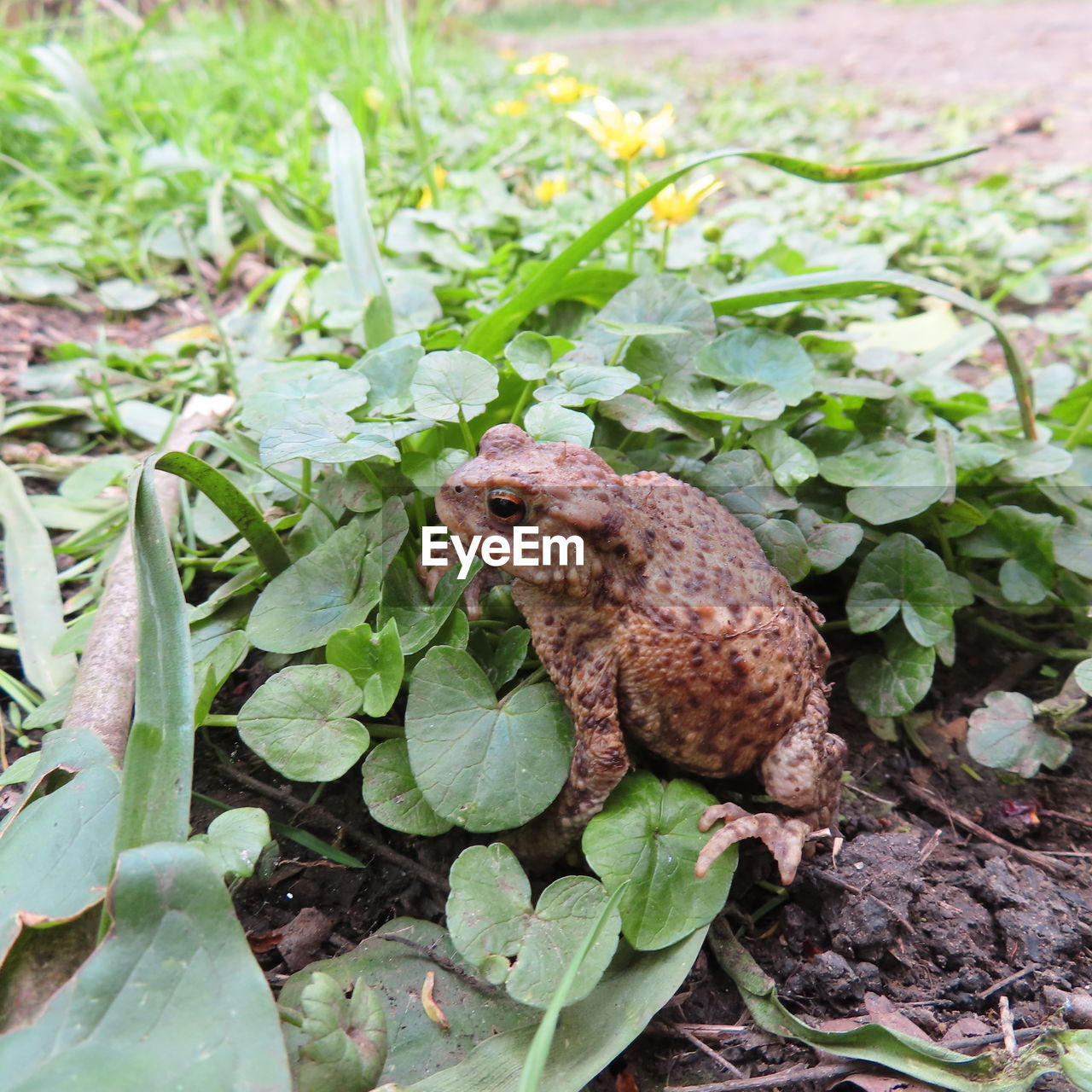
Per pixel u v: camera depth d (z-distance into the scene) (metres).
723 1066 0.18
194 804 0.21
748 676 0.19
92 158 0.47
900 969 0.19
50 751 0.18
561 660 0.19
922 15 1.20
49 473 0.28
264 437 0.20
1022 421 0.26
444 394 0.20
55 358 0.33
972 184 0.56
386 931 0.19
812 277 0.25
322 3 0.77
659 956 0.18
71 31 0.68
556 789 0.19
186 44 0.64
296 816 0.21
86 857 0.17
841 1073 0.17
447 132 0.56
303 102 0.55
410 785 0.19
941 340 0.34
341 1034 0.15
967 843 0.22
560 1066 0.16
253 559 0.24
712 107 0.72
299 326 0.33
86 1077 0.14
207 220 0.41
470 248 0.38
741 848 0.20
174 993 0.15
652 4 1.50
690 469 0.23
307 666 0.19
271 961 0.19
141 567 0.18
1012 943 0.20
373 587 0.20
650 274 0.26
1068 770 0.23
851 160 0.57
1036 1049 0.17
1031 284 0.41
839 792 0.22
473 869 0.18
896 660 0.23
